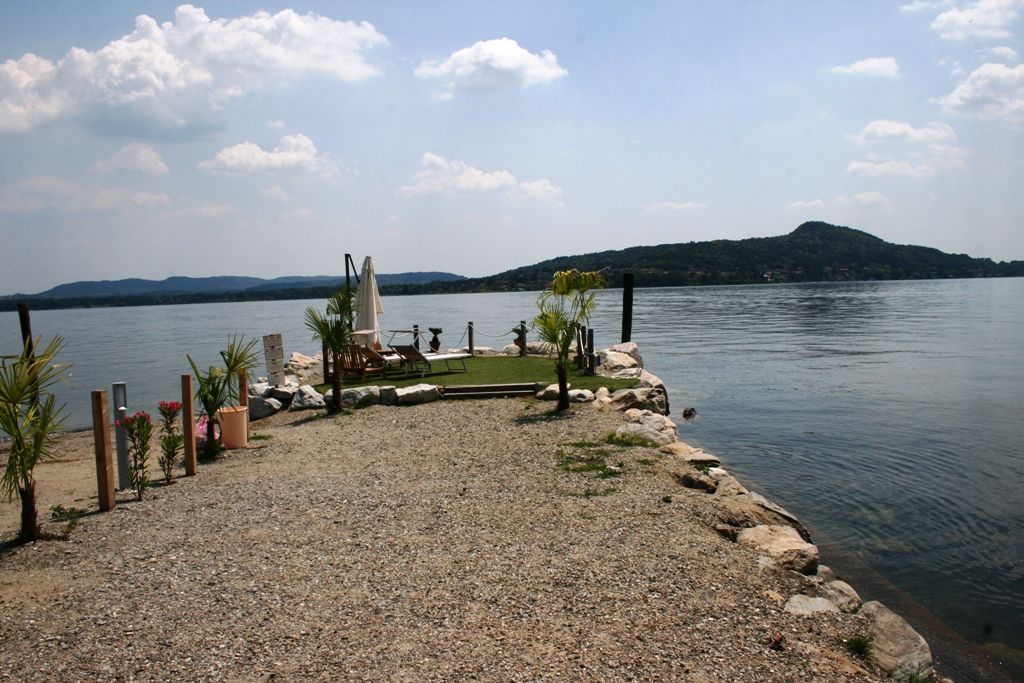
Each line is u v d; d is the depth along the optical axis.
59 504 8.81
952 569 8.81
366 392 16.20
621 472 9.56
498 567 6.31
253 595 5.77
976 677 6.38
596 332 49.62
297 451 11.73
